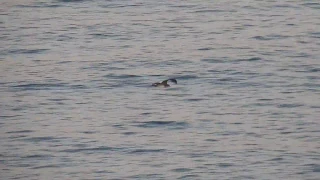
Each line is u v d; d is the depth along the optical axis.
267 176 75.19
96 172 76.31
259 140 82.62
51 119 88.69
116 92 96.44
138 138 83.56
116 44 114.88
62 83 99.69
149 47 113.06
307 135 83.62
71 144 82.12
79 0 141.38
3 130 85.69
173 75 101.56
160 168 77.00
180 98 94.00
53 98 94.94
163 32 120.62
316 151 80.00
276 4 137.88
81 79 100.88
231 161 78.06
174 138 83.44
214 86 97.62
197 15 130.62
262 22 126.00
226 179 74.75
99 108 91.75
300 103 92.06
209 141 82.56
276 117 88.19
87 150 80.81
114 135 84.38
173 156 79.31
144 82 99.50
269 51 110.81
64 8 136.75
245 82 98.81
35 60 108.94
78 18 129.62
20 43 116.69
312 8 135.38
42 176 75.62
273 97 93.88
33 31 123.06
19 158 79.06
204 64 105.38
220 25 124.44
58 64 106.94
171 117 88.69
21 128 86.12
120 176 75.44
